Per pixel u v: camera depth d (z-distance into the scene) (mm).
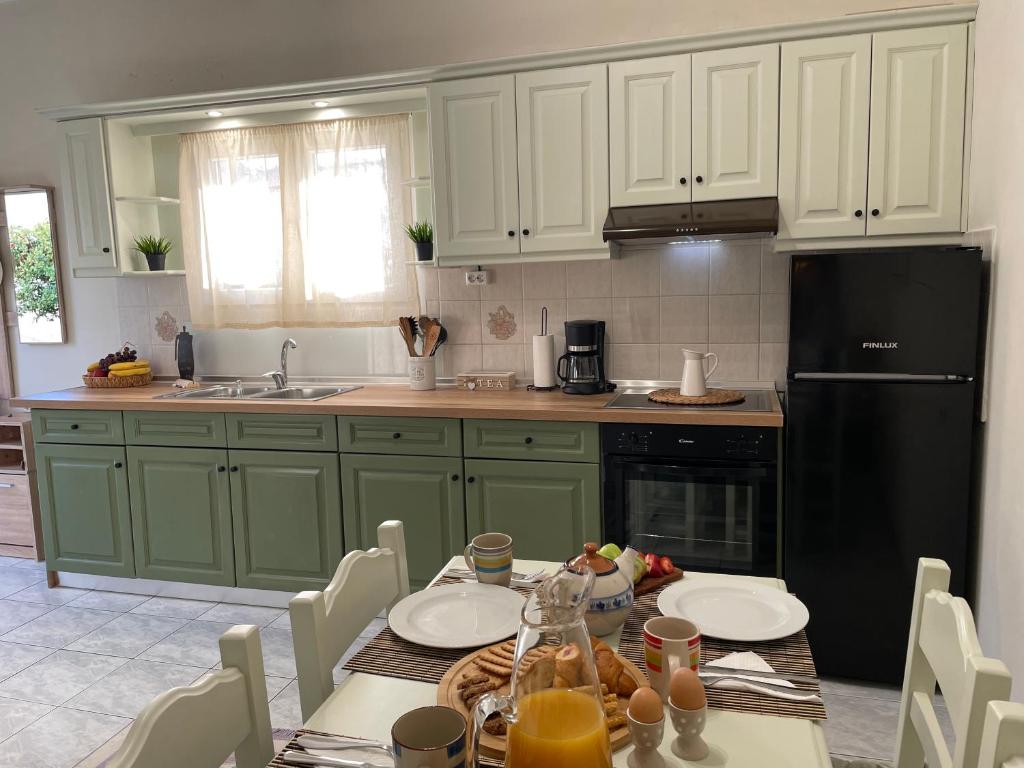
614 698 1087
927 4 2980
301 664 1272
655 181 2998
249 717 1095
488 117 3156
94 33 4090
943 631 1175
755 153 2873
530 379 3600
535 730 851
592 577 905
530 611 896
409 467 3141
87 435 3562
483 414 2996
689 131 2934
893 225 2770
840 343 2592
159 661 3002
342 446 3213
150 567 3553
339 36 3721
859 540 2637
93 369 4004
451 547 3139
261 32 3830
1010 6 2273
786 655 1271
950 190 2713
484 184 3199
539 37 3449
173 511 3477
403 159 3588
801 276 2605
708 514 2805
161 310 4152
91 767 2342
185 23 3939
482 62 3100
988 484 2475
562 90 3055
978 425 2594
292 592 3389
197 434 3398
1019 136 2186
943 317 2500
